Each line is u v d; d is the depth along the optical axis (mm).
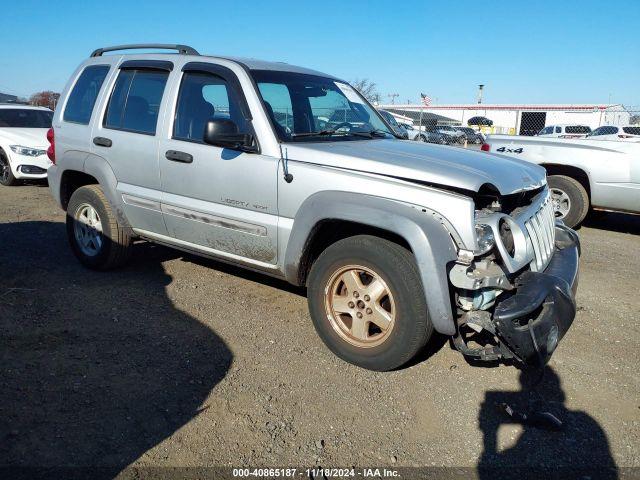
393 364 3482
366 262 3467
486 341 3900
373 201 3420
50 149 5562
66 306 4516
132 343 3924
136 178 4746
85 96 5328
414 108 23625
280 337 4109
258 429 3029
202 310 4547
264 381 3500
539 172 4238
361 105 5141
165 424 3035
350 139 4367
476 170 3512
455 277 3160
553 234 4074
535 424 3160
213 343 3979
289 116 4223
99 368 3564
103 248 5156
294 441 2947
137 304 4613
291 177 3781
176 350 3854
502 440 3029
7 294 4715
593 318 4730
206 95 4367
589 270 6129
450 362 3820
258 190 3965
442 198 3268
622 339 4328
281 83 4387
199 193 4316
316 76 4863
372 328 3746
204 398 3287
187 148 4332
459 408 3303
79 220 5363
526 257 3367
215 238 4328
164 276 5305
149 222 4781
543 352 3098
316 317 3787
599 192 7551
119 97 4969
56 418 3025
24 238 6574
